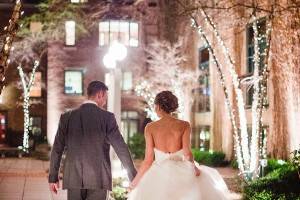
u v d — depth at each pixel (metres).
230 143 24.81
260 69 19.39
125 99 36.97
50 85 37.47
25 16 37.06
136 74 36.78
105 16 36.53
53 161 6.39
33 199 13.12
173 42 32.25
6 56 7.67
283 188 11.46
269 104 20.20
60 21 35.34
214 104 27.34
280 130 19.36
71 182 6.21
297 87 17.92
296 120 18.11
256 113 14.99
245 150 15.20
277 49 18.39
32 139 36.56
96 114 6.34
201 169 6.88
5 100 39.31
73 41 37.28
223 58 24.89
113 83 13.83
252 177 14.59
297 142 18.00
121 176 14.87
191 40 31.14
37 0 37.78
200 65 30.41
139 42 36.78
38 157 31.47
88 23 36.38
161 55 31.78
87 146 6.25
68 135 6.33
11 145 38.12
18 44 35.44
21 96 39.00
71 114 6.39
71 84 37.59
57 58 37.38
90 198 6.29
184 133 6.51
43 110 39.34
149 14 36.03
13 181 17.66
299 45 17.30
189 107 31.73
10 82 38.84
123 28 36.97
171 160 6.54
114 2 36.59
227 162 24.92
